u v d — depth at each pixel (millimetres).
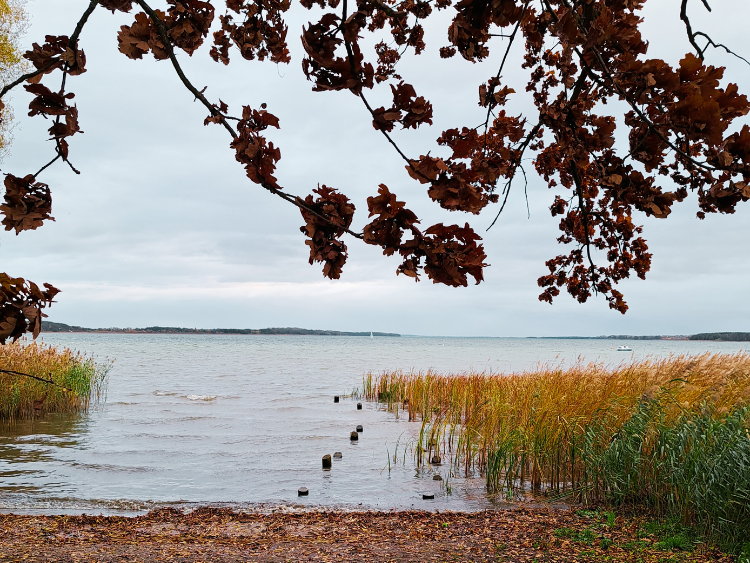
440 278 1289
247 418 17641
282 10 2020
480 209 1278
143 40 1522
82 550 6793
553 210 3438
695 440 7363
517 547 6730
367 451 12820
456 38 1642
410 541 7152
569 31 1404
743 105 1403
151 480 10531
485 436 10648
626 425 8305
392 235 1270
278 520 8211
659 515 7543
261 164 1379
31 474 10781
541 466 9445
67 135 1561
